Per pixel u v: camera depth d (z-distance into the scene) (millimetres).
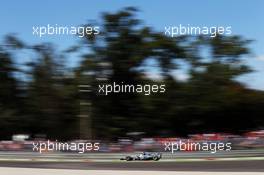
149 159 34094
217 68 65375
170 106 60000
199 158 34719
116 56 63094
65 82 63188
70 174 18438
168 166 27406
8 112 60375
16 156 36625
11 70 64875
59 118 58719
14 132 59750
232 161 31781
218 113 62125
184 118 60656
